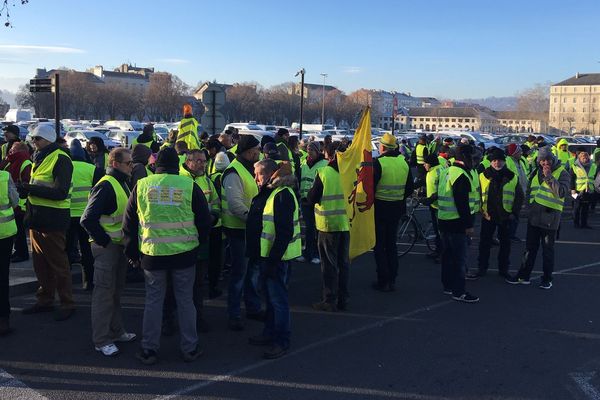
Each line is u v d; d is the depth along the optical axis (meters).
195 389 4.70
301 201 9.47
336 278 6.88
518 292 7.84
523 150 15.62
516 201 8.43
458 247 7.27
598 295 7.69
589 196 13.38
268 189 5.48
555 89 145.25
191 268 5.22
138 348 5.63
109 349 5.41
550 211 7.80
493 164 8.47
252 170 6.26
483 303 7.28
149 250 5.04
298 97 121.19
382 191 7.61
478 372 5.10
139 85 146.38
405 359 5.38
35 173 6.28
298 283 8.20
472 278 8.57
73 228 8.09
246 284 6.46
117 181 5.45
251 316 6.52
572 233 12.94
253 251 5.54
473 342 5.85
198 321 6.14
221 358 5.38
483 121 158.88
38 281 7.00
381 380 4.91
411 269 9.20
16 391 4.63
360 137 7.30
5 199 5.71
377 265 7.76
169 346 5.69
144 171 7.42
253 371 5.08
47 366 5.14
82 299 7.27
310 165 9.66
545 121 153.50
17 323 6.31
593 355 5.53
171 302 5.97
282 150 9.46
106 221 5.41
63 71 107.25
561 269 9.26
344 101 136.88
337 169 6.77
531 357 5.46
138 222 5.15
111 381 4.84
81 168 7.45
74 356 5.38
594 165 13.26
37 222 6.25
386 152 7.70
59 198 6.20
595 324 6.46
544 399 4.59
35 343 5.71
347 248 6.92
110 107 107.06
